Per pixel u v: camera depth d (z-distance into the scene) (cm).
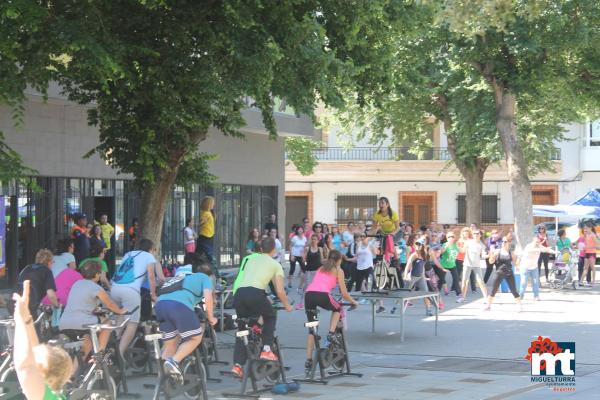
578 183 6078
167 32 1647
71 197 2794
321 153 6369
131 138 1808
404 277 2594
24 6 1405
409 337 2059
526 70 3281
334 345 1520
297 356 1795
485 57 3284
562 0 3008
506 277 2580
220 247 3678
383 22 1878
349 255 3086
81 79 1744
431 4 1502
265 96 1700
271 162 4025
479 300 2922
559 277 3344
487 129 3806
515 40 3103
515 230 3412
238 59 1603
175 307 1238
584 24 3048
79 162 2809
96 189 2905
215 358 1678
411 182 6297
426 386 1437
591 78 3375
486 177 6184
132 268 1483
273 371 1376
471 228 2880
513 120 3416
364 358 1761
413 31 1967
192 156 1955
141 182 1900
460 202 6272
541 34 3084
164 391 1197
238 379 1513
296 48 1641
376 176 6312
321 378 1471
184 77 1672
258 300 1370
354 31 1775
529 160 4500
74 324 1286
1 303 1407
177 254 3453
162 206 1866
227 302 2162
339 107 1703
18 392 1154
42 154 2667
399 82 2078
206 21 1639
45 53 1493
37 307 1430
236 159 3762
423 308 2695
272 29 1656
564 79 3284
